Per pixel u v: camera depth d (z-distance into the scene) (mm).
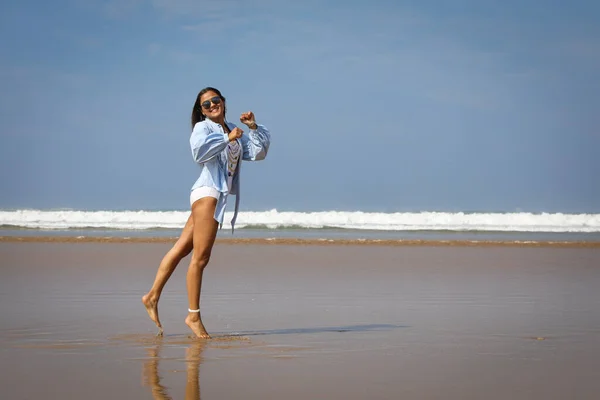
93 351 4562
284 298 7688
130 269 10789
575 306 7008
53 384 3621
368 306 7031
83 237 18141
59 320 5949
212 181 5453
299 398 3346
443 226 25422
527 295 7934
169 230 22328
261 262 12172
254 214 26516
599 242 17641
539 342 4898
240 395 3402
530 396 3393
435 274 10344
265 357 4355
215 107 5594
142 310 6625
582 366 4070
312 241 17344
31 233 20484
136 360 4254
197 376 3807
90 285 8688
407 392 3457
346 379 3732
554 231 23703
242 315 6434
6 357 4348
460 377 3783
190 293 5258
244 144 5805
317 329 5594
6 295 7695
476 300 7504
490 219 26406
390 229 23672
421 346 4742
